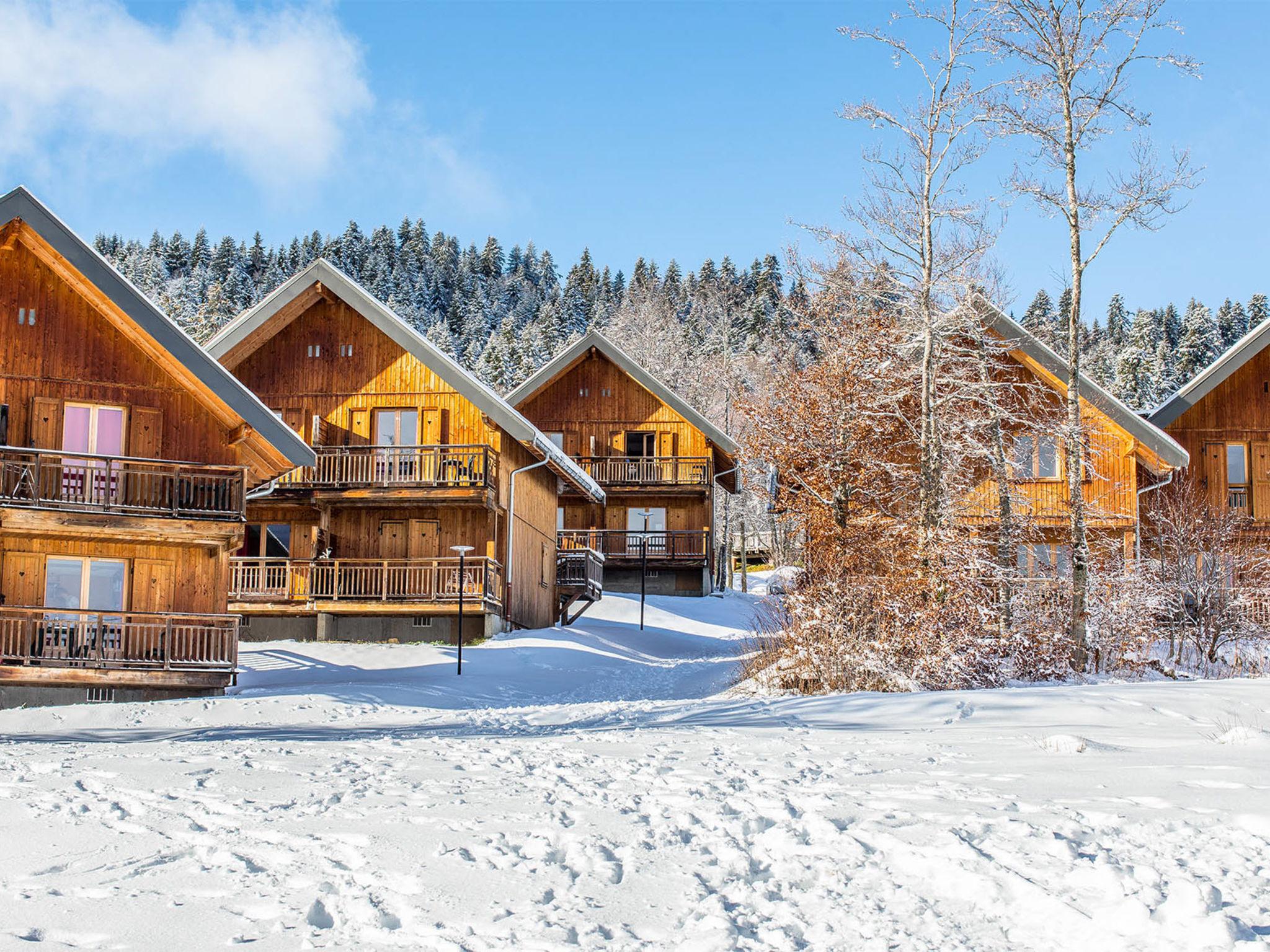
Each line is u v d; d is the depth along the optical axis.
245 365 33.59
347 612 30.91
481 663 27.50
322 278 32.66
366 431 33.06
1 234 23.17
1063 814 7.33
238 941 5.48
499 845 6.99
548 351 99.31
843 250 24.88
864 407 27.03
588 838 7.09
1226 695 15.59
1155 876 5.91
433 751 11.53
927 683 20.80
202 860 6.83
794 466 26.88
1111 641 23.75
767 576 65.88
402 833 7.31
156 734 16.16
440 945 5.36
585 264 149.62
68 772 9.84
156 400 24.00
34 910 5.96
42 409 23.25
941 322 24.56
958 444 26.22
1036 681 21.66
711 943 5.26
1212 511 30.27
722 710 17.33
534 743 12.19
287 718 18.58
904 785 8.66
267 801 8.44
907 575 22.11
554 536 39.38
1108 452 30.17
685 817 7.66
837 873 6.30
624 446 47.53
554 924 5.57
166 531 22.80
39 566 22.73
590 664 28.73
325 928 5.68
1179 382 86.31
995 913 5.65
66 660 21.58
